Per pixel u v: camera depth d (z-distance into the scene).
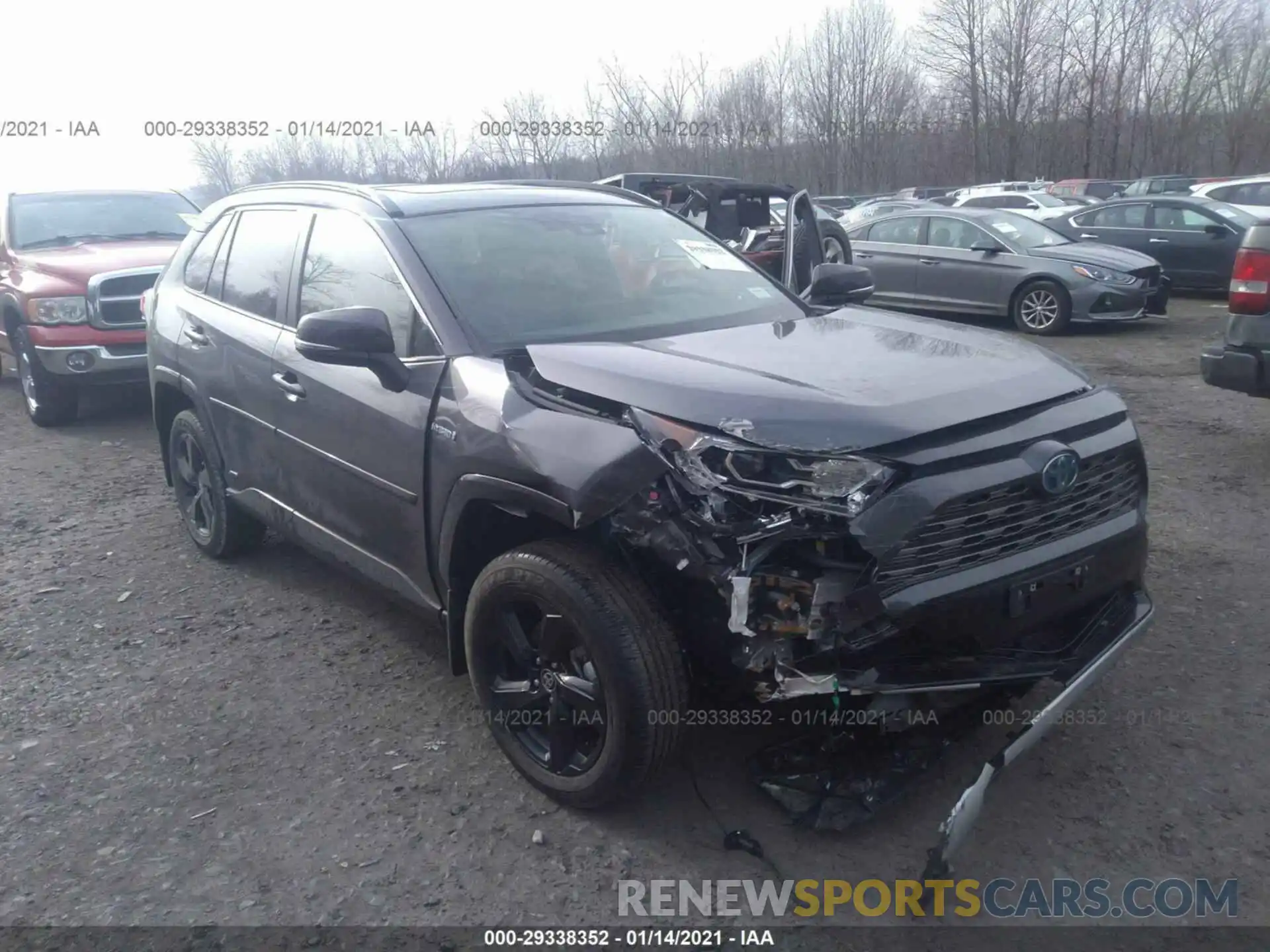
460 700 4.04
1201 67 39.34
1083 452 3.15
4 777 3.60
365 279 4.05
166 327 5.38
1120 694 3.94
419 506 3.62
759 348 3.50
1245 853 3.10
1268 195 17.56
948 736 3.37
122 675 4.29
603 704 3.11
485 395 3.37
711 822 3.27
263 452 4.59
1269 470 6.48
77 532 6.02
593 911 2.93
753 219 10.62
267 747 3.75
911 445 2.86
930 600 2.85
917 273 13.22
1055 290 12.08
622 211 4.68
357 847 3.21
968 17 36.91
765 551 2.80
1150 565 5.09
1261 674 4.05
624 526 2.96
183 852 3.20
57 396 8.48
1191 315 13.48
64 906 2.98
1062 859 3.09
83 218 9.68
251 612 4.86
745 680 2.94
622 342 3.71
